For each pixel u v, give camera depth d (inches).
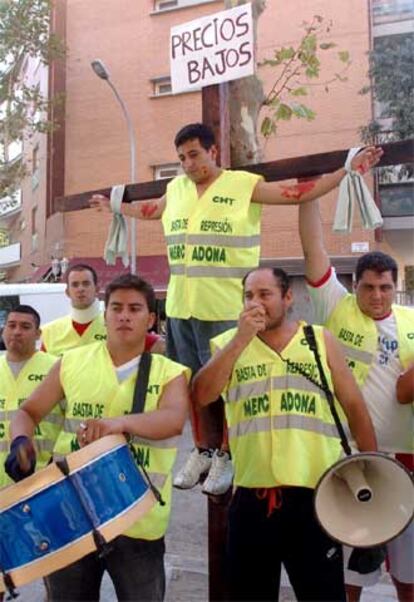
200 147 112.4
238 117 162.7
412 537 123.2
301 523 95.8
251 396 100.3
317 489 87.2
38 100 617.3
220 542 114.4
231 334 104.9
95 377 102.8
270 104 179.8
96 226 632.4
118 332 102.6
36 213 769.6
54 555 82.7
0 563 83.4
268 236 551.5
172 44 125.7
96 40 645.3
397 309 132.4
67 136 657.6
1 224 1026.7
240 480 100.3
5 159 622.5
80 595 98.3
